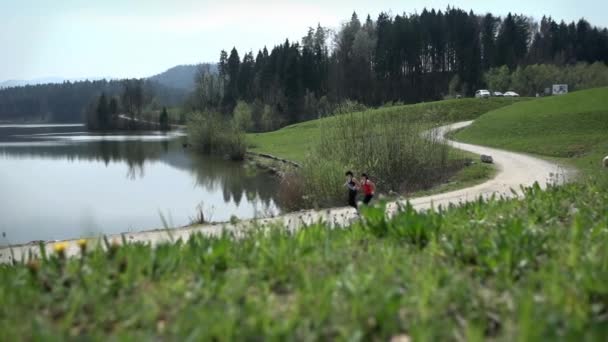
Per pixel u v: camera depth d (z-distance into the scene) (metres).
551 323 3.62
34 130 133.50
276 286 4.90
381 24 129.00
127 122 134.12
